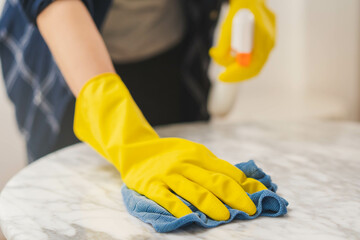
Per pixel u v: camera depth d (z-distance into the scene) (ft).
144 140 1.84
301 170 2.10
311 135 2.68
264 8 2.87
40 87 2.86
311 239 1.44
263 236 1.47
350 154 2.32
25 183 1.99
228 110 3.56
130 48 3.12
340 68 5.61
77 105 1.94
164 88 3.36
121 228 1.55
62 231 1.52
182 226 1.55
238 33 2.44
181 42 3.34
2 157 4.32
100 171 2.15
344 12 5.43
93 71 1.92
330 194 1.81
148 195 1.64
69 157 2.35
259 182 1.71
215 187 1.64
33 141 3.01
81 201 1.79
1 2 3.74
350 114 5.83
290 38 5.41
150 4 3.04
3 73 2.98
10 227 1.55
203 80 3.40
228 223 1.57
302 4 5.30
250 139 2.60
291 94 5.37
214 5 3.18
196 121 3.51
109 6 2.35
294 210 1.66
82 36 1.94
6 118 4.24
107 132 1.86
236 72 2.52
